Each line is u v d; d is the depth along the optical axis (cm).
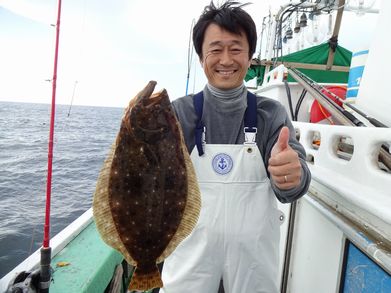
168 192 157
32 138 2533
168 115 159
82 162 1688
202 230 172
